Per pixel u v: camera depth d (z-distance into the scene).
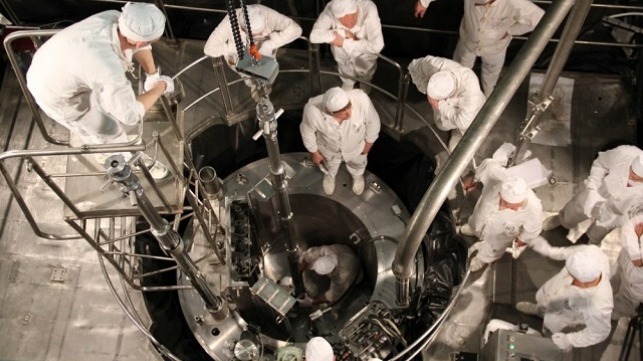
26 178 5.09
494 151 5.14
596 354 4.47
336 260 5.61
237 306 4.93
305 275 5.75
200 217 3.93
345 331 4.52
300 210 5.62
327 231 5.86
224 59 5.34
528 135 4.45
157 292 4.89
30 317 4.69
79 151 2.95
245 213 5.07
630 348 4.46
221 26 4.50
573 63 5.54
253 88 5.07
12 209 5.00
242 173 5.43
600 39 5.53
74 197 3.47
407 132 5.20
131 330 4.64
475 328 4.59
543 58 5.49
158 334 4.69
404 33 5.54
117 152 3.12
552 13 3.04
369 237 5.32
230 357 4.45
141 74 3.66
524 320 4.60
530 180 4.62
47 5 5.47
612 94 5.35
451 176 2.90
